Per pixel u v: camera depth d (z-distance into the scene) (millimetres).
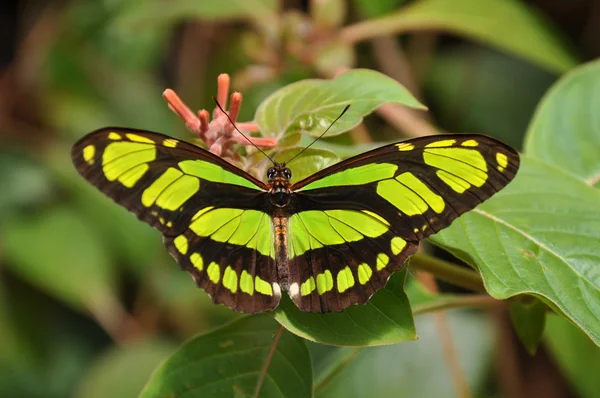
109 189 521
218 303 524
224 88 538
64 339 791
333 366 579
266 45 687
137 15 747
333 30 681
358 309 523
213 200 532
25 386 760
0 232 760
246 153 543
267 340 553
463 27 685
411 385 678
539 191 549
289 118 545
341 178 533
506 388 698
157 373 547
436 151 523
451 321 704
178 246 527
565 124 593
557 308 520
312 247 530
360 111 543
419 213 526
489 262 532
